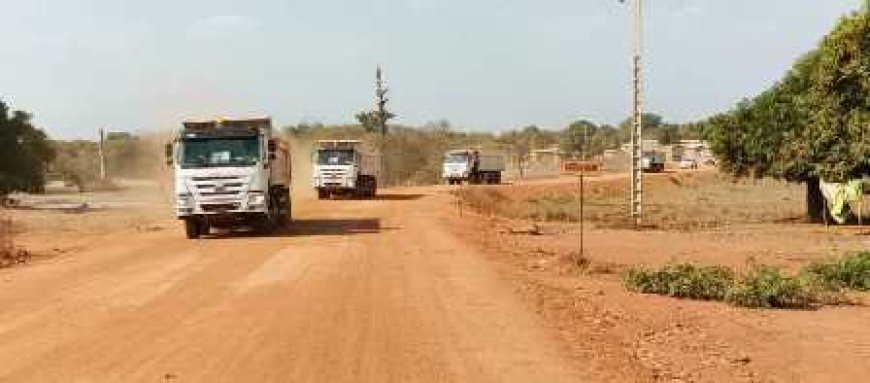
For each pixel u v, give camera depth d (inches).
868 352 805.2
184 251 1290.6
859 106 2046.0
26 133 3358.8
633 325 848.3
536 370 585.0
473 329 703.7
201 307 802.8
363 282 941.2
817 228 2145.7
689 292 1088.2
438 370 577.0
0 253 1305.4
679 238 1873.8
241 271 1046.4
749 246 1723.7
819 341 850.1
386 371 571.2
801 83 2252.7
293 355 611.8
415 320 735.1
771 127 2240.4
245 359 600.7
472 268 1060.5
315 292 877.2
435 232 1525.6
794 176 2292.1
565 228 2137.1
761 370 718.5
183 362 593.6
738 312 1002.7
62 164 5944.9
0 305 839.1
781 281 1083.9
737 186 4864.7
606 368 612.7
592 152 7583.7
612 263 1371.8
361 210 2142.0
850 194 2181.3
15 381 550.0
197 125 1523.1
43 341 666.2
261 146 1486.2
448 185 4020.7
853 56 1995.6
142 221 2094.0
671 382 625.6
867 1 2009.1
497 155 4448.8
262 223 1539.1
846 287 1241.4
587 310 884.0
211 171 1469.0
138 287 934.4
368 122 6973.4
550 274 1201.4
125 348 637.3
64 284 975.6
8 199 3029.0
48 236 1700.3
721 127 2346.2
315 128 6781.5
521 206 3142.2
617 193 4284.0
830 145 2112.5
